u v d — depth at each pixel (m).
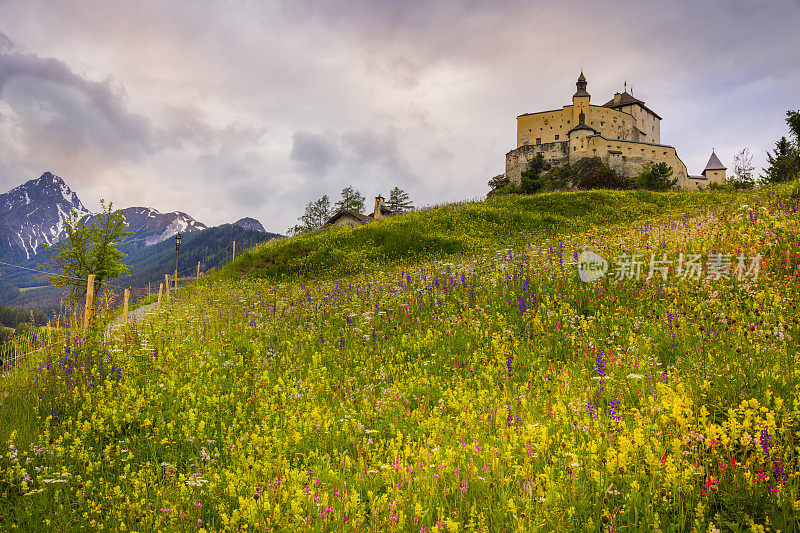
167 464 6.70
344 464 6.45
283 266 36.44
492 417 7.52
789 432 5.29
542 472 5.71
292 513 5.18
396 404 8.66
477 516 4.96
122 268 35.25
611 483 5.16
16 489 6.34
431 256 32.34
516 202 45.38
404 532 4.87
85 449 7.52
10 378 10.60
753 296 10.63
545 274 15.63
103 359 11.55
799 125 51.88
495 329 12.22
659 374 7.85
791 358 7.37
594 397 7.76
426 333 12.69
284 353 12.51
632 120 149.62
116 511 5.72
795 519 4.41
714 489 4.89
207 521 5.58
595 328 11.14
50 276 32.12
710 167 144.75
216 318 17.22
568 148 132.38
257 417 8.38
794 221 14.38
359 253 36.09
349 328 14.05
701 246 14.82
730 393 6.48
